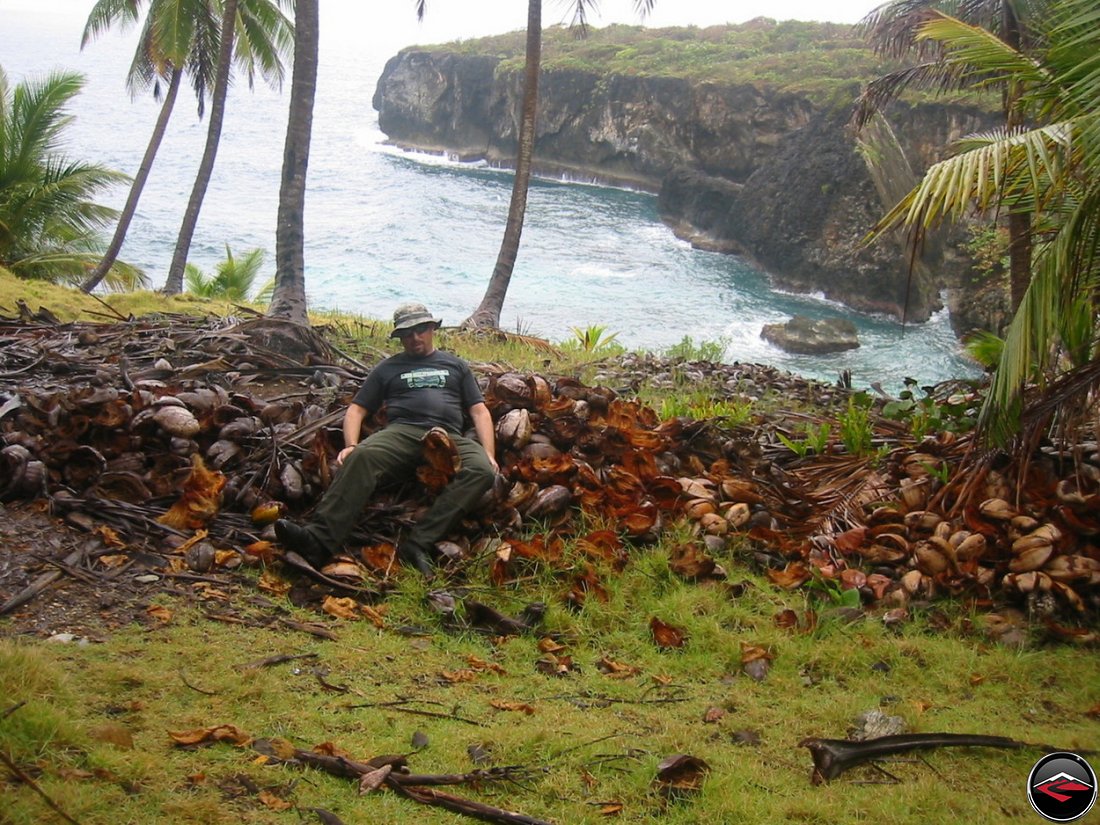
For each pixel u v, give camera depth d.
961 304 32.53
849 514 6.94
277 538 5.73
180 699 4.28
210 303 15.52
